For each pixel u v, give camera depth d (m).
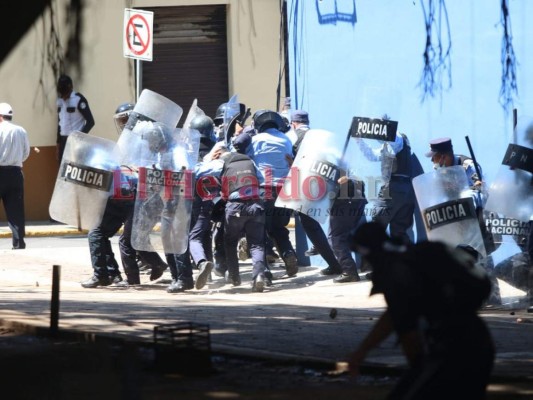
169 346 24.09
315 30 50.25
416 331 17.41
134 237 41.31
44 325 29.20
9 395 21.67
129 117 42.22
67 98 61.28
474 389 17.22
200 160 45.31
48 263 50.03
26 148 54.47
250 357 25.70
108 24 64.56
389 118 43.31
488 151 41.84
